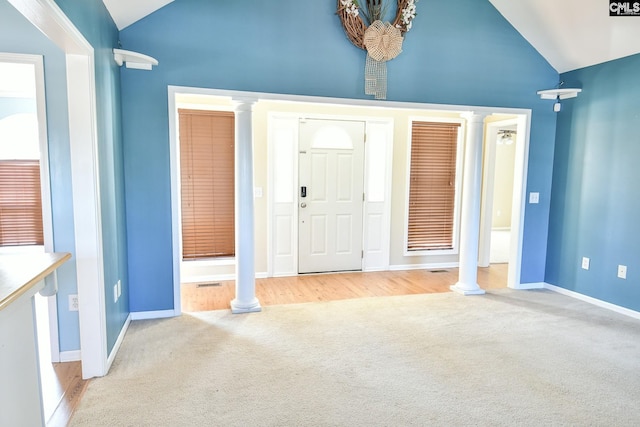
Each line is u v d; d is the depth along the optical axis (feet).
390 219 16.93
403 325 10.73
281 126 15.44
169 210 10.98
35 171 13.66
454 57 12.65
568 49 12.60
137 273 10.91
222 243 15.33
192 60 10.68
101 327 7.81
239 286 11.66
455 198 17.57
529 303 12.71
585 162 13.00
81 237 7.52
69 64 7.13
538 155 13.99
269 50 11.15
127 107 10.40
